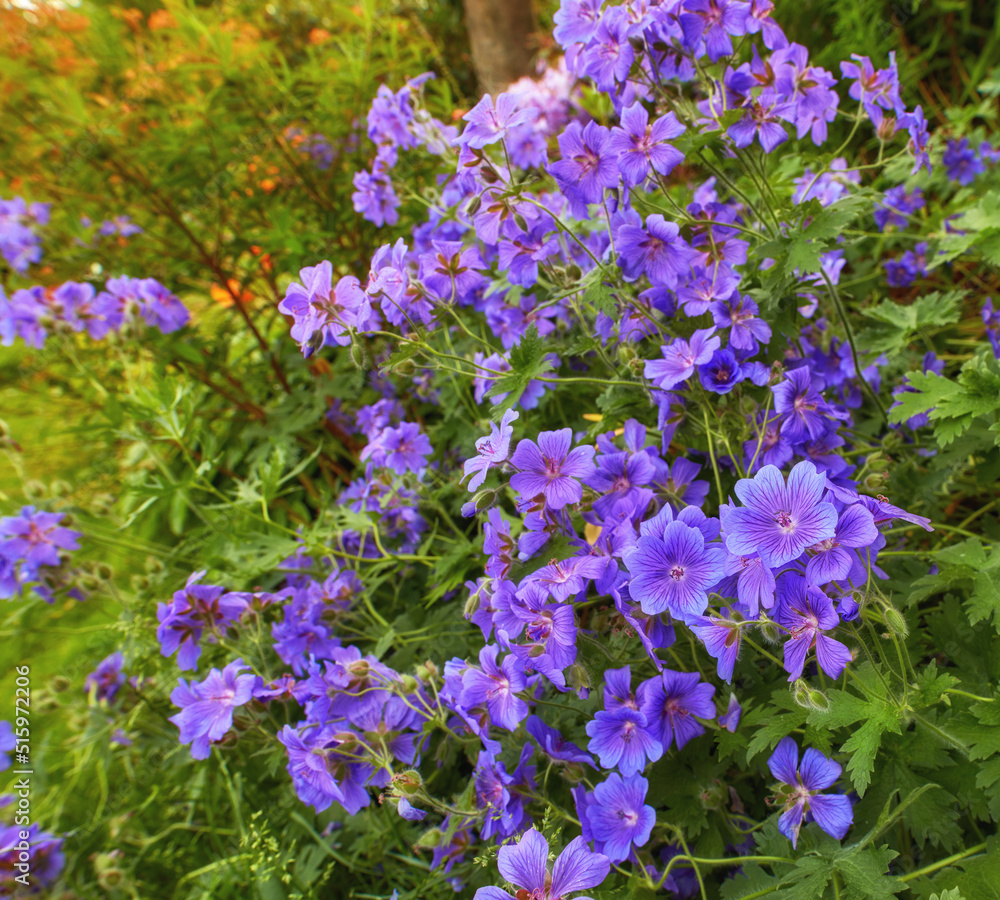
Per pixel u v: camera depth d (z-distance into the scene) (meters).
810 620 0.44
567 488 0.49
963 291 0.65
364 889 0.65
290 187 1.05
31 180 1.08
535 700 0.52
